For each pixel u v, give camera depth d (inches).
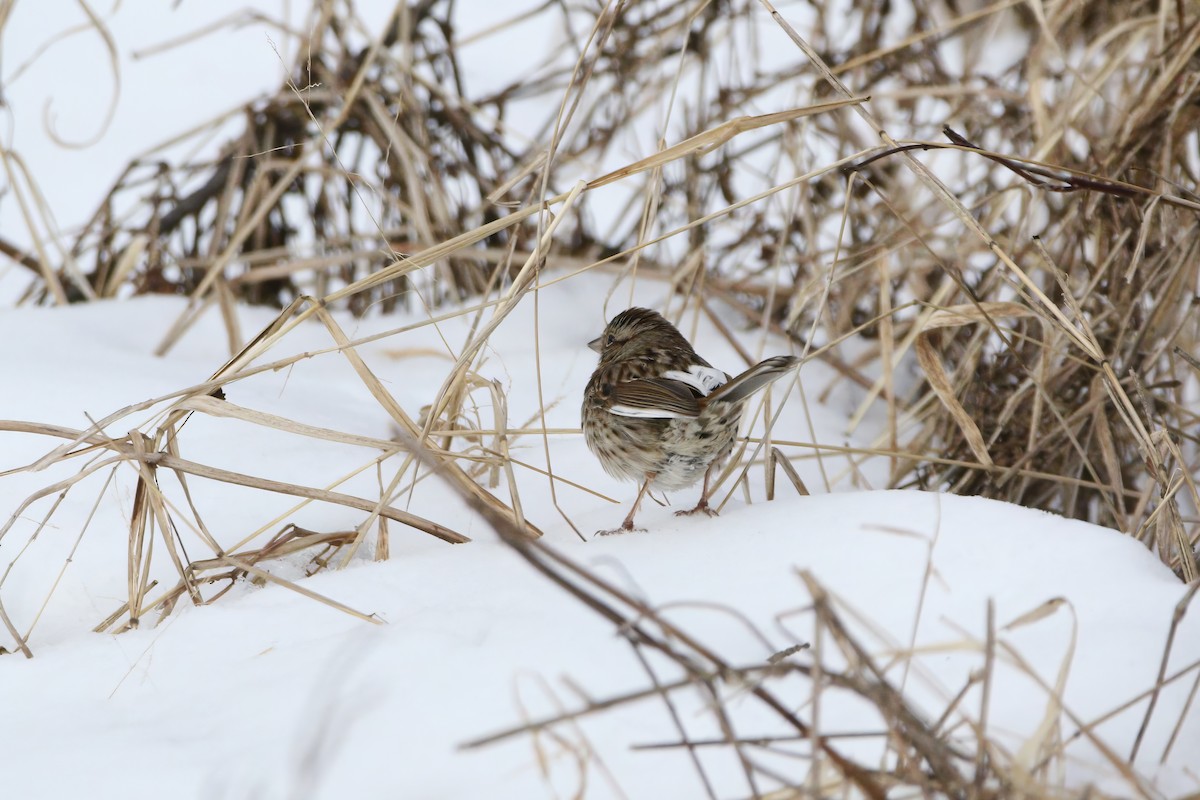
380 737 203.9
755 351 448.1
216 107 672.4
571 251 505.7
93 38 722.8
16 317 445.1
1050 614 205.9
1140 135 373.7
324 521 318.3
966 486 370.3
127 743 215.9
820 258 454.9
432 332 455.2
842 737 191.0
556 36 599.2
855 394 433.4
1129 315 348.8
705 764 196.4
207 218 528.4
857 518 266.1
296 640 251.4
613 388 313.0
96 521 312.3
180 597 289.9
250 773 202.4
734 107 484.1
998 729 197.9
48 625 287.9
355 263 505.4
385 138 491.5
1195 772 196.2
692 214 474.6
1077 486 354.9
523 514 330.3
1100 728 203.6
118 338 449.4
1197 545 322.7
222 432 357.1
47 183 619.8
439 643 229.6
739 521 277.6
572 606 241.8
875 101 488.1
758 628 229.3
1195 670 212.1
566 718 185.0
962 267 418.0
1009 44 561.6
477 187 506.3
